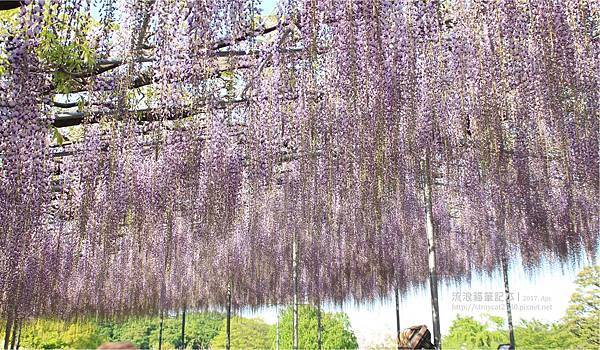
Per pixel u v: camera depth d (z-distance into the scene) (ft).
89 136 20.80
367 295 46.03
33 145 15.57
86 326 71.20
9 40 13.87
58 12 14.01
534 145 21.57
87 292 39.06
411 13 16.43
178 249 33.01
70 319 54.19
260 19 16.74
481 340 71.56
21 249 19.67
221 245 34.42
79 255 30.55
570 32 17.40
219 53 17.07
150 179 23.35
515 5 17.24
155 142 21.63
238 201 24.77
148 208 23.53
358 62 16.17
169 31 15.83
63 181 23.54
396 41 16.38
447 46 17.34
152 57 16.71
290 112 19.47
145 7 16.30
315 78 17.28
